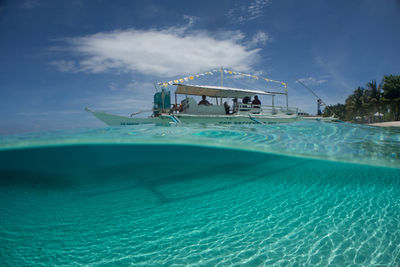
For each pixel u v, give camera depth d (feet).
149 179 29.89
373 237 10.14
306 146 22.20
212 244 9.83
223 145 23.90
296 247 9.46
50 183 25.80
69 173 30.35
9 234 11.02
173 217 13.05
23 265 8.40
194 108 40.04
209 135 24.36
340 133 28.94
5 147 20.17
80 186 25.02
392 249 9.09
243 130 29.58
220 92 43.16
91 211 14.64
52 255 9.12
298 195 17.84
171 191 21.06
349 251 9.05
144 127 31.19
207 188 22.02
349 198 16.58
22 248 9.62
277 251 9.20
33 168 28.25
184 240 10.19
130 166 33.24
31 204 17.34
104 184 26.27
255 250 9.30
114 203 16.61
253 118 43.80
